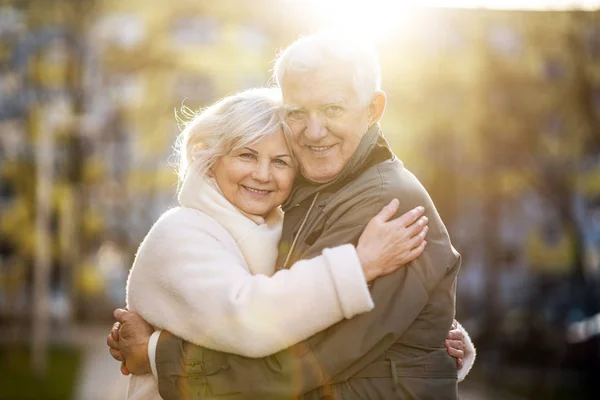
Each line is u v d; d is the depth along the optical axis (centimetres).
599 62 2359
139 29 2978
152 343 388
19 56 3114
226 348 374
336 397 377
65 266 3334
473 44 2539
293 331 366
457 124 2620
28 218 3041
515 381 1983
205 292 377
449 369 390
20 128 3042
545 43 2523
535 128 2578
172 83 3048
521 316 2434
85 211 3322
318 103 381
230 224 398
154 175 3538
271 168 397
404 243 376
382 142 397
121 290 3819
